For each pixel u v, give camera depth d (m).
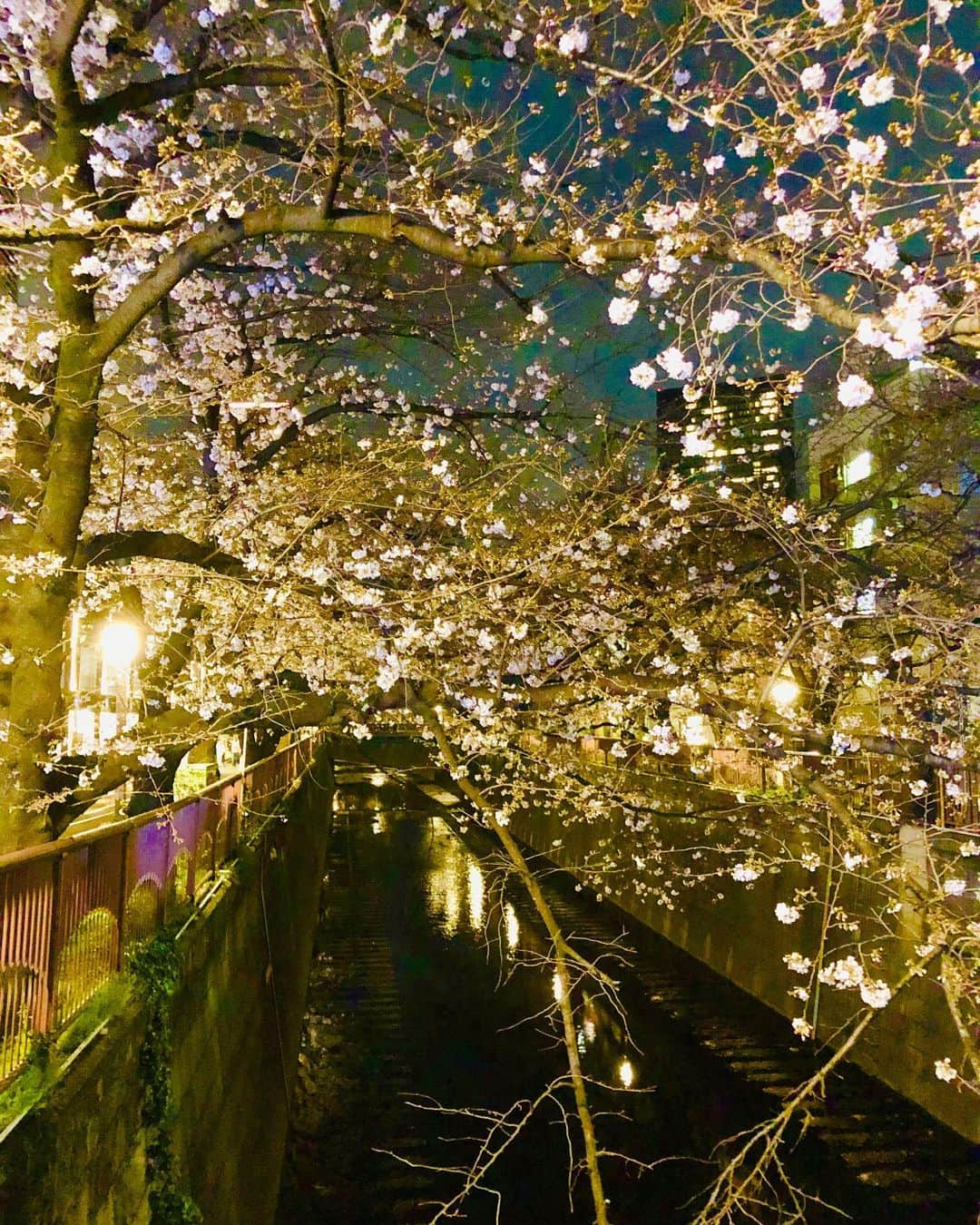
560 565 10.14
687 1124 14.33
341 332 12.11
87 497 6.15
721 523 13.25
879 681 11.81
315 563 8.41
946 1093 12.66
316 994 19.95
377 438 11.55
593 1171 3.99
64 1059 5.49
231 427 11.48
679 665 10.86
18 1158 4.35
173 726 7.59
